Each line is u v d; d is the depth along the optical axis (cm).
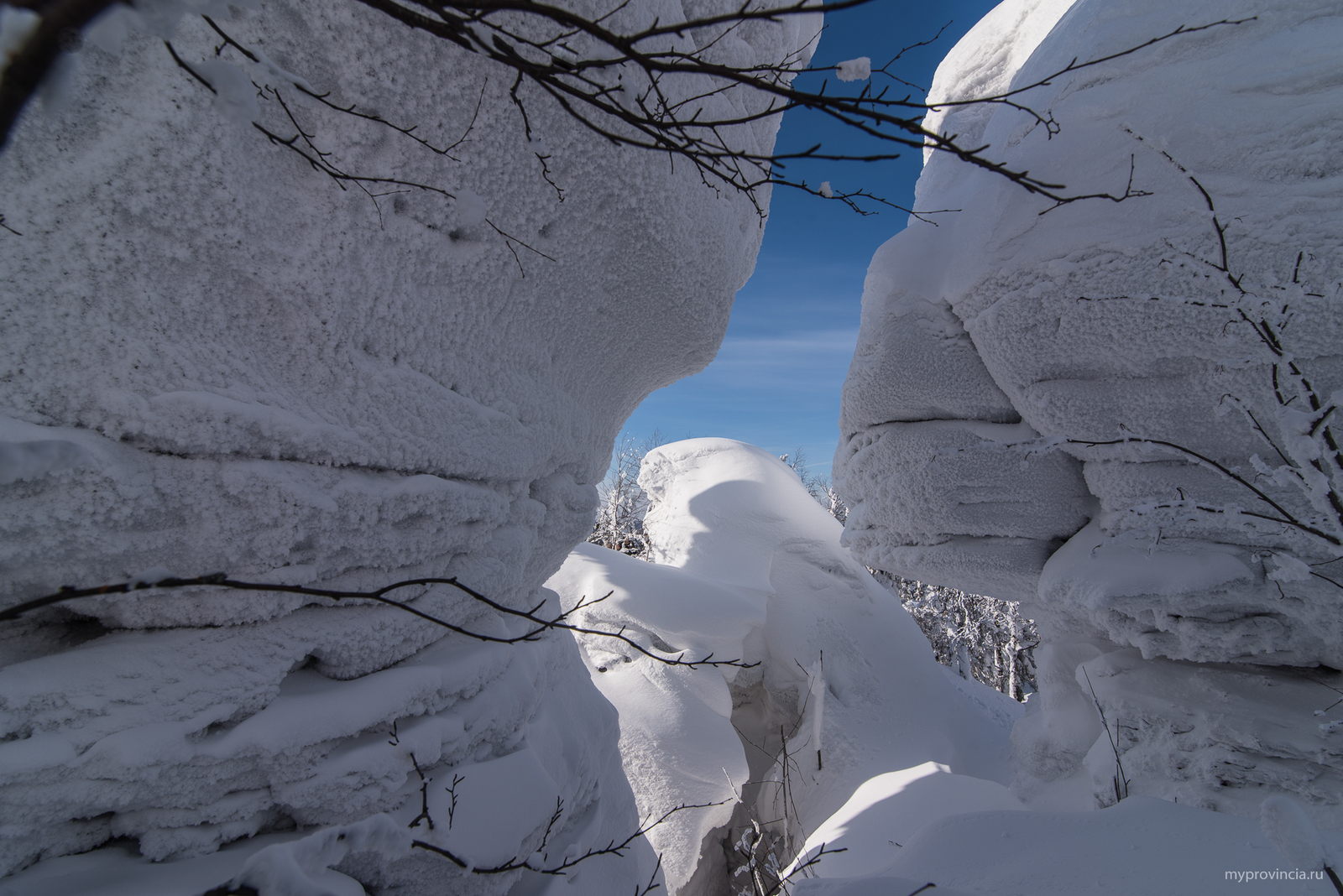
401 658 237
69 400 160
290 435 192
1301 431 227
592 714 401
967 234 465
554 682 367
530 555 330
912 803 579
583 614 955
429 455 236
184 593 181
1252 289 254
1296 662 414
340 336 205
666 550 1284
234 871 177
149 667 174
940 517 505
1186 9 386
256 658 192
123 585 87
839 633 1117
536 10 82
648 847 465
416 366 235
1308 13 358
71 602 175
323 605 212
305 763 195
